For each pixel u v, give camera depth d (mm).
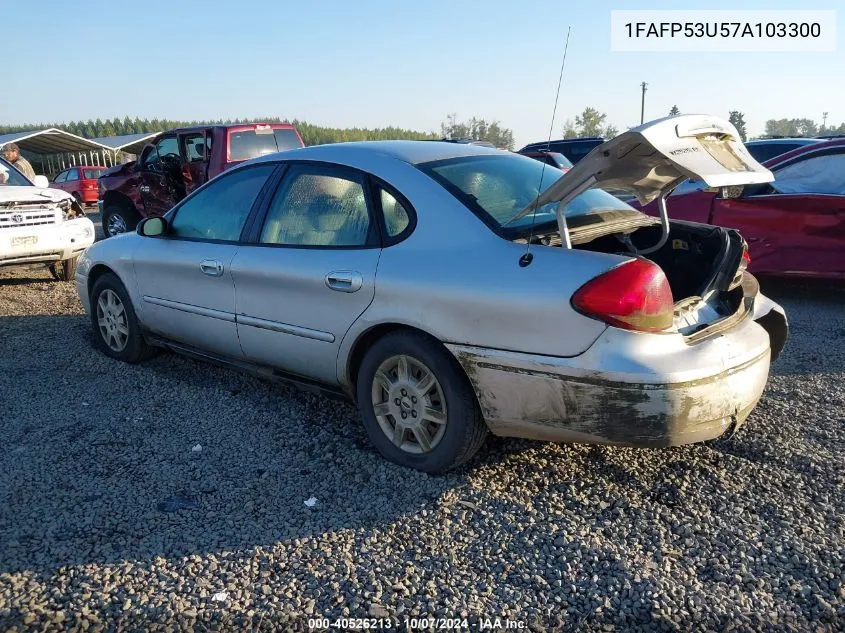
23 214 7152
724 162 2781
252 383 4523
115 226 11680
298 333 3629
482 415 3043
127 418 3980
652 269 2727
